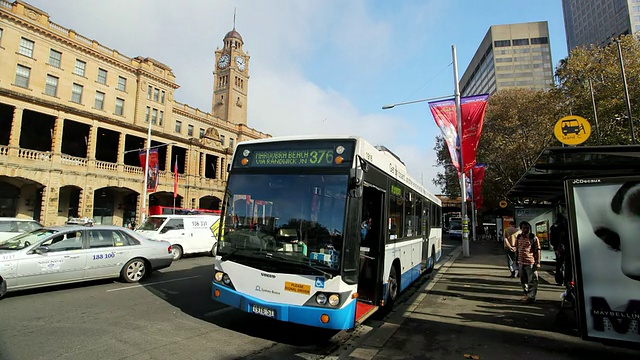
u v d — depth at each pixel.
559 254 9.72
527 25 99.56
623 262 4.64
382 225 6.76
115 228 9.69
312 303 4.93
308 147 5.78
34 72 32.09
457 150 18.00
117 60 39.38
